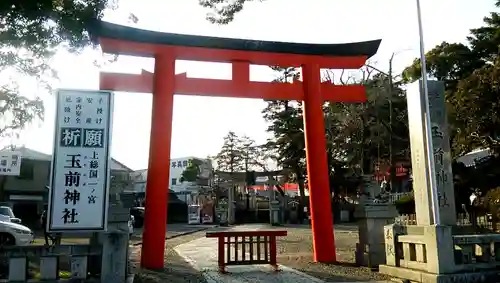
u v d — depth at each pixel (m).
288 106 44.31
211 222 45.09
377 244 11.84
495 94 20.66
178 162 62.38
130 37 11.95
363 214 12.16
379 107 33.56
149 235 11.84
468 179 22.06
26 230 15.73
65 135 8.23
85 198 8.04
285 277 10.48
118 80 12.20
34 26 10.14
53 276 7.25
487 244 9.05
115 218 8.52
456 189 22.06
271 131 45.25
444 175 10.19
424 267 8.98
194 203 48.44
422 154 10.09
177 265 12.98
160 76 12.41
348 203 45.25
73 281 7.31
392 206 12.03
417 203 10.23
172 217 48.56
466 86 21.94
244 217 48.19
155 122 12.23
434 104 10.38
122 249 7.57
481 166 23.03
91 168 8.18
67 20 10.41
